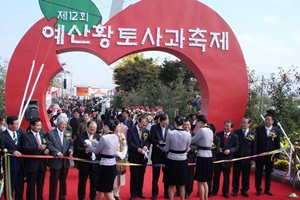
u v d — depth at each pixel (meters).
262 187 7.86
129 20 8.92
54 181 6.09
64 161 6.22
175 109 17.38
